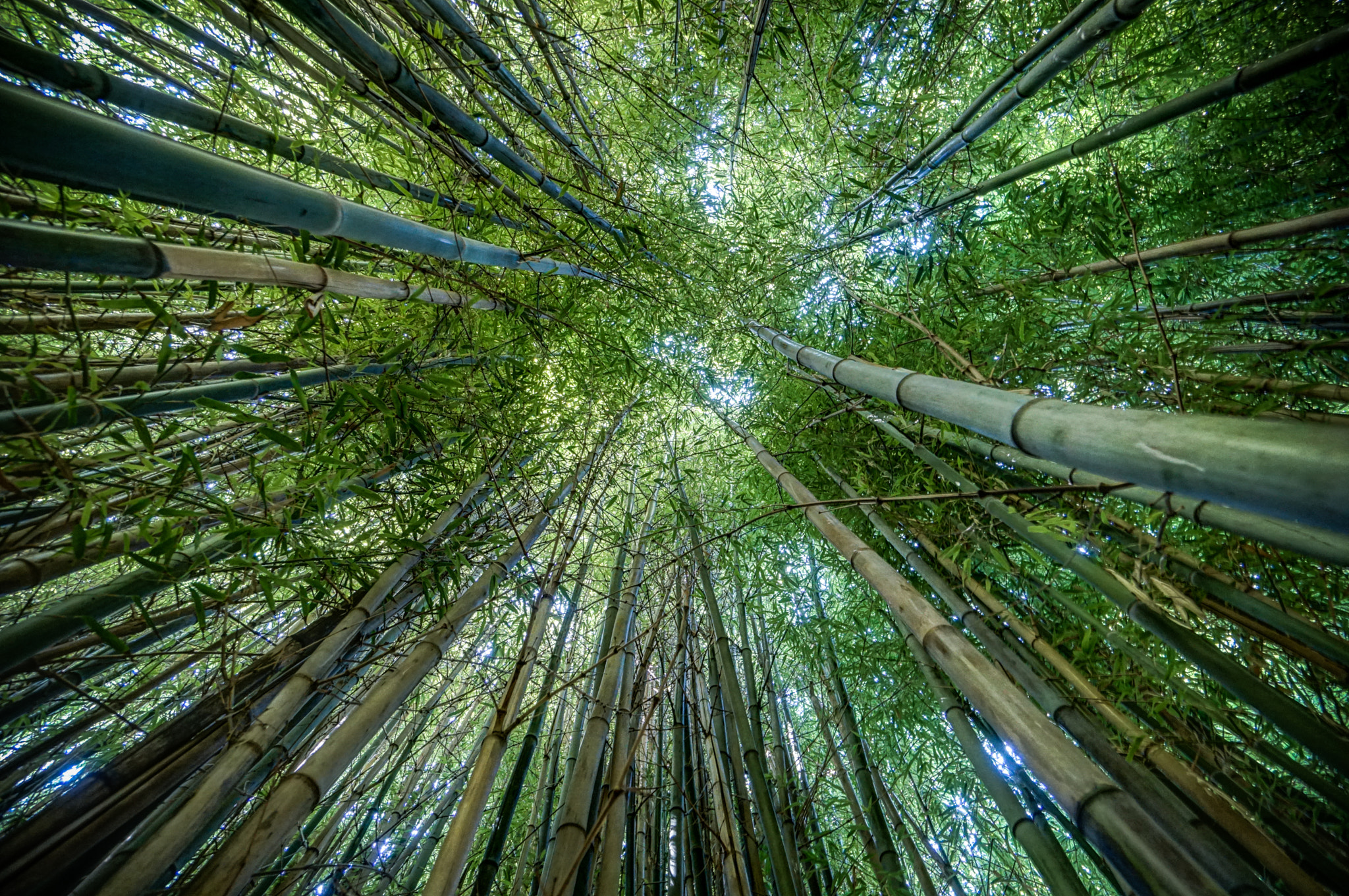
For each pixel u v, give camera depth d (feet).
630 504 11.84
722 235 11.57
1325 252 7.25
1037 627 7.72
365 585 6.79
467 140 6.79
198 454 6.67
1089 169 10.20
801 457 11.55
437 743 10.54
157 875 3.68
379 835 7.91
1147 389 6.91
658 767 7.59
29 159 2.38
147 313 6.31
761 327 10.69
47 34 6.09
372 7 6.41
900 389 4.68
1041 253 9.19
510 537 8.35
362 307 7.04
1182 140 9.20
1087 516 6.41
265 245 6.69
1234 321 7.11
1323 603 5.70
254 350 4.59
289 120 6.16
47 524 4.60
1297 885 4.33
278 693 5.56
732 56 10.17
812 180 11.24
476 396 7.99
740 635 11.21
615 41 10.56
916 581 10.12
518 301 8.35
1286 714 4.46
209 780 4.27
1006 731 3.54
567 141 8.41
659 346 11.66
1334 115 7.38
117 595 4.51
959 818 9.28
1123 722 5.76
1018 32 8.97
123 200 4.37
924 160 8.55
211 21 7.25
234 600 6.24
